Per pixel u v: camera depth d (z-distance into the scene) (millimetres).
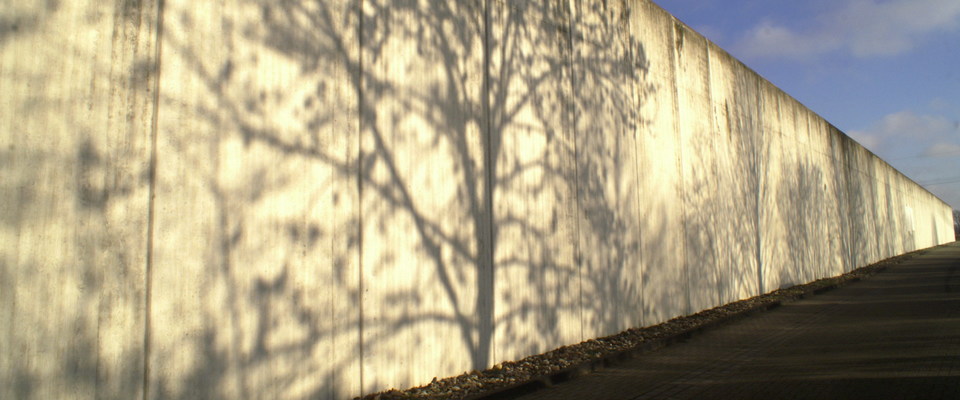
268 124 4691
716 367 6852
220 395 4234
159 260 3988
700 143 12195
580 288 8234
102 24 3855
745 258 13938
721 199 12922
